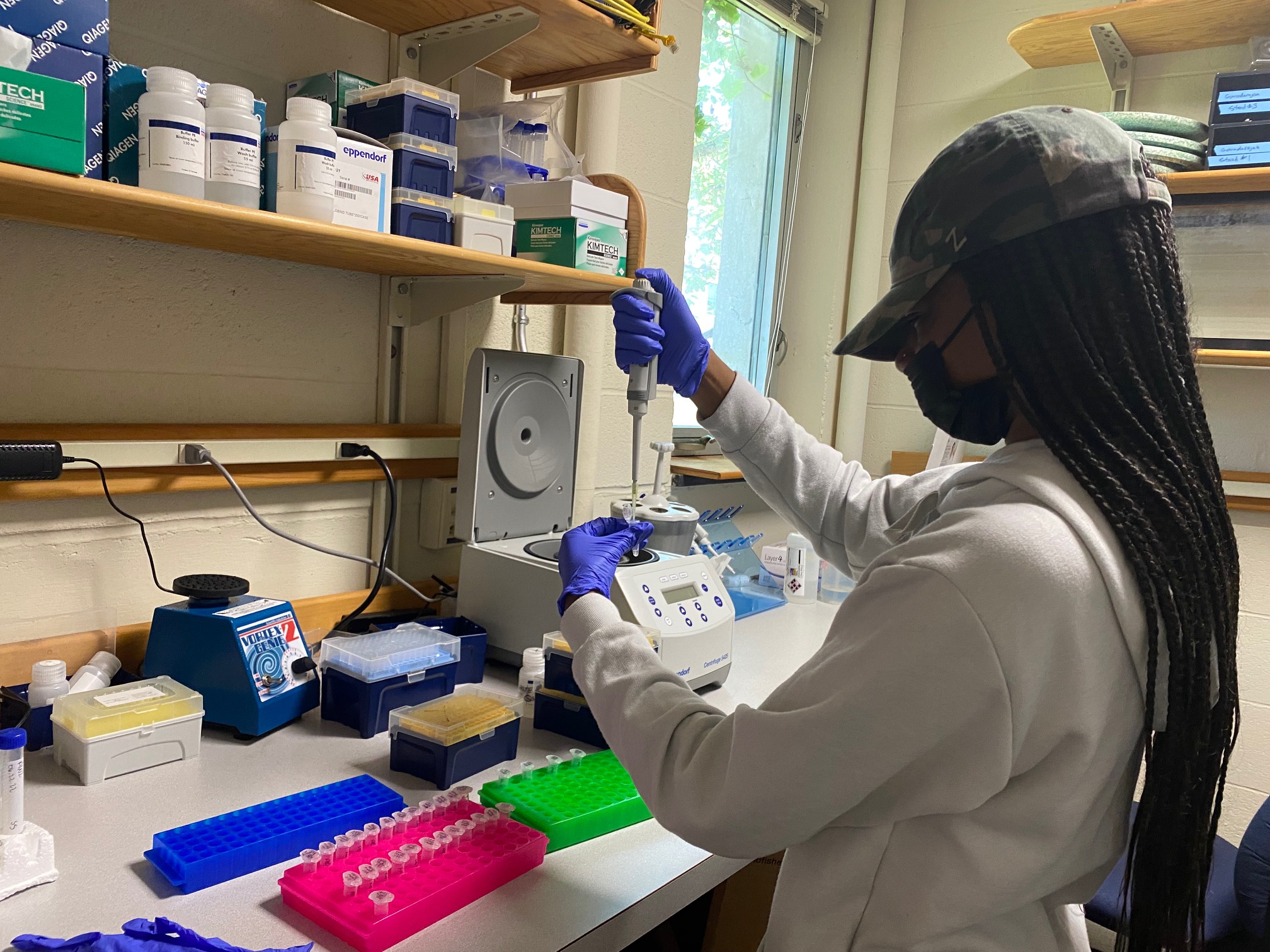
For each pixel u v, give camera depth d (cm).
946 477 118
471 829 87
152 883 78
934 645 62
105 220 103
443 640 121
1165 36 222
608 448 197
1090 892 76
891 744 63
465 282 144
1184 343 71
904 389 283
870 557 121
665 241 207
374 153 113
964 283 74
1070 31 225
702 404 133
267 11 129
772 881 151
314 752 105
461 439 142
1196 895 73
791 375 295
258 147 102
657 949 162
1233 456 227
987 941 71
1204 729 68
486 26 138
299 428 134
